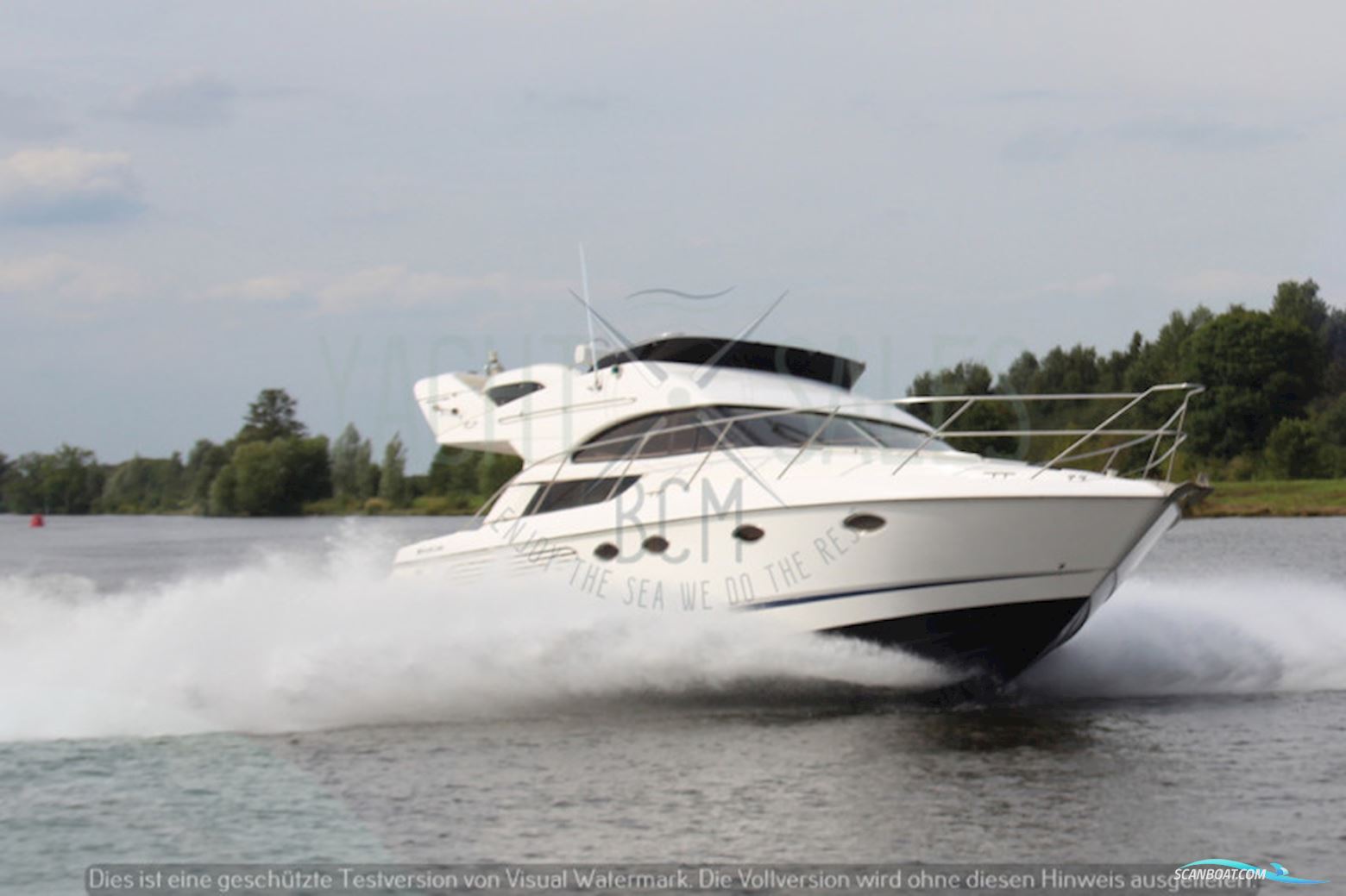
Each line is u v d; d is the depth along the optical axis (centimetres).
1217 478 10625
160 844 1609
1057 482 2034
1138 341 13075
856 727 2078
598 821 1639
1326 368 13800
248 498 9356
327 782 1825
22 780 1856
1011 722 2100
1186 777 1775
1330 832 1556
